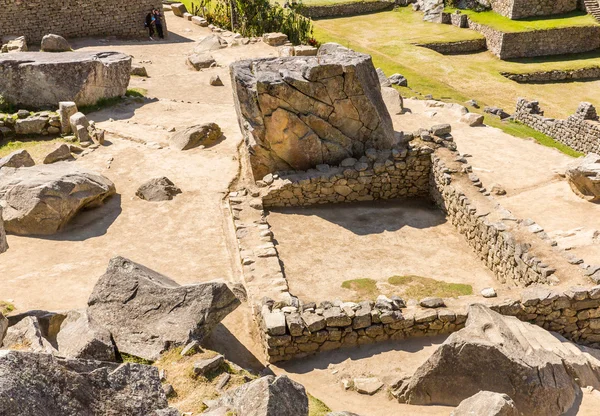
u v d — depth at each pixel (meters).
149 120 22.69
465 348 9.80
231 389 8.62
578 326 12.57
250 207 17.05
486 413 7.82
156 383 5.95
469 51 47.25
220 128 21.78
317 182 17.91
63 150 19.39
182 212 16.89
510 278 14.55
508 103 35.56
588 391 10.34
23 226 15.68
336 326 11.88
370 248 16.20
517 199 17.75
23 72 22.66
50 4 33.06
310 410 9.62
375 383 10.98
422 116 23.41
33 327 9.66
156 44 34.62
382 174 18.36
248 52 32.50
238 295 13.17
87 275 13.97
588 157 17.81
